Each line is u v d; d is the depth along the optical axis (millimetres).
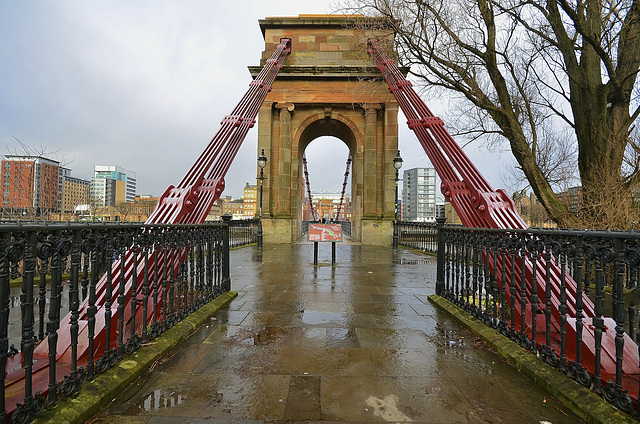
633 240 1898
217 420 1948
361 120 17734
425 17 8148
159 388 2312
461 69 8328
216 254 4832
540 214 20594
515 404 2176
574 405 2080
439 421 1975
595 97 7266
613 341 2684
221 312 4250
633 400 2039
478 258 3914
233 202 117938
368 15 9078
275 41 18172
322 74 17125
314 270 7855
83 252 2166
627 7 6559
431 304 4762
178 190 5238
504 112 7738
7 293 1599
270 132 17406
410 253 12164
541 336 3199
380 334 3469
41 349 2666
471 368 2688
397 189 14188
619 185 6719
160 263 3682
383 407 2105
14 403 1879
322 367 2668
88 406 1945
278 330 3564
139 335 2881
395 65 12266
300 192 20938
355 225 18750
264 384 2381
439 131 7285
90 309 2199
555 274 3375
